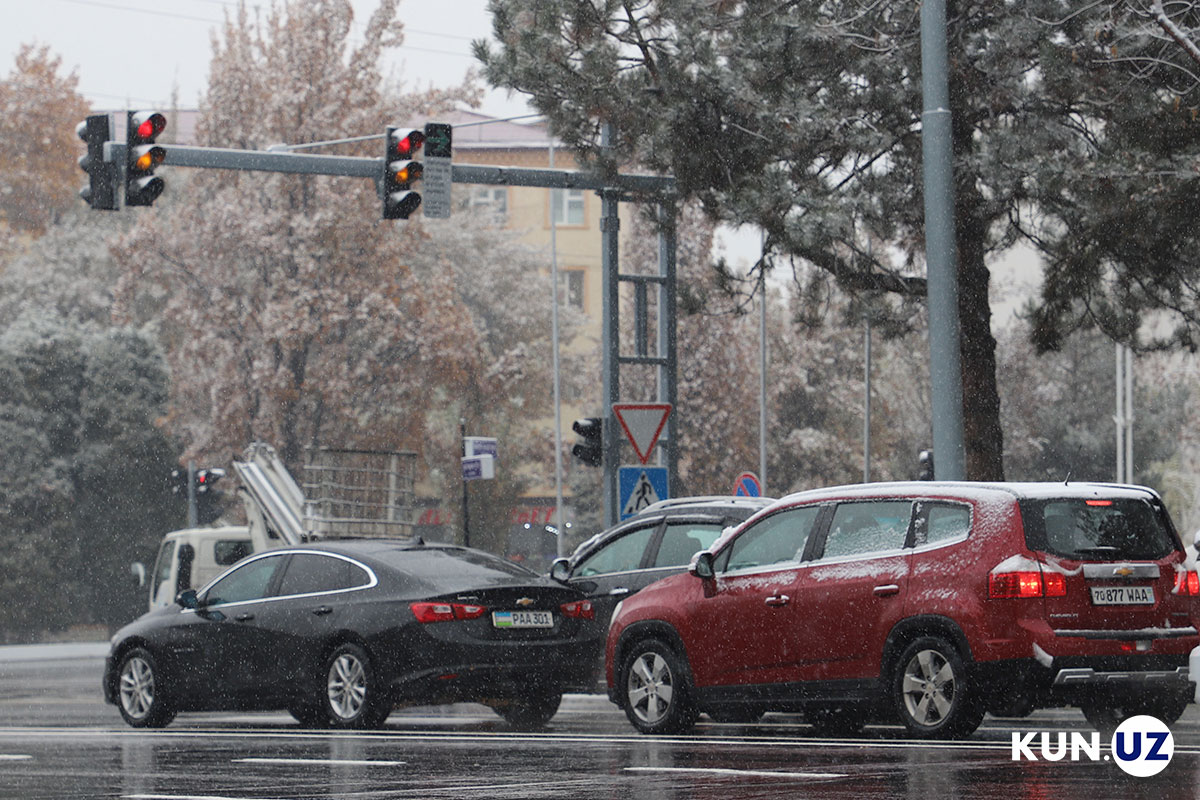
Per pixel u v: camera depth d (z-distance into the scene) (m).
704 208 26.33
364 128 62.72
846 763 12.72
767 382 74.06
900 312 28.47
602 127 26.89
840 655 15.16
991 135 24.47
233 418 63.28
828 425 76.25
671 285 28.64
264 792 11.41
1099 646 14.27
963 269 26.73
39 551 57.16
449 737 16.30
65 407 58.91
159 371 60.88
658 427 26.94
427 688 17.70
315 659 18.31
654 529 19.92
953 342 21.09
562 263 93.19
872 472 74.56
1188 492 67.38
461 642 17.75
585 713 21.88
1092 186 23.83
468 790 11.32
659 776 12.03
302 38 63.09
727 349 72.19
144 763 13.89
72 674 37.19
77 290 75.62
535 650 18.14
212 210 62.47
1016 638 14.19
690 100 25.59
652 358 28.61
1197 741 14.88
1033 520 14.45
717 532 19.42
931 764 12.55
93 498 58.78
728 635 16.00
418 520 74.50
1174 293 27.52
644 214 27.17
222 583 19.44
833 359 75.38
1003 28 24.70
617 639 16.95
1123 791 10.64
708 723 19.34
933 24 21.44
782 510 16.08
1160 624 14.64
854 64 25.98
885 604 14.88
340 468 37.88
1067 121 26.06
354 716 17.98
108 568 58.62
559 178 26.48
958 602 14.44
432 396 70.88
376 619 18.02
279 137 62.81
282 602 18.78
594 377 81.06
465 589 17.98
